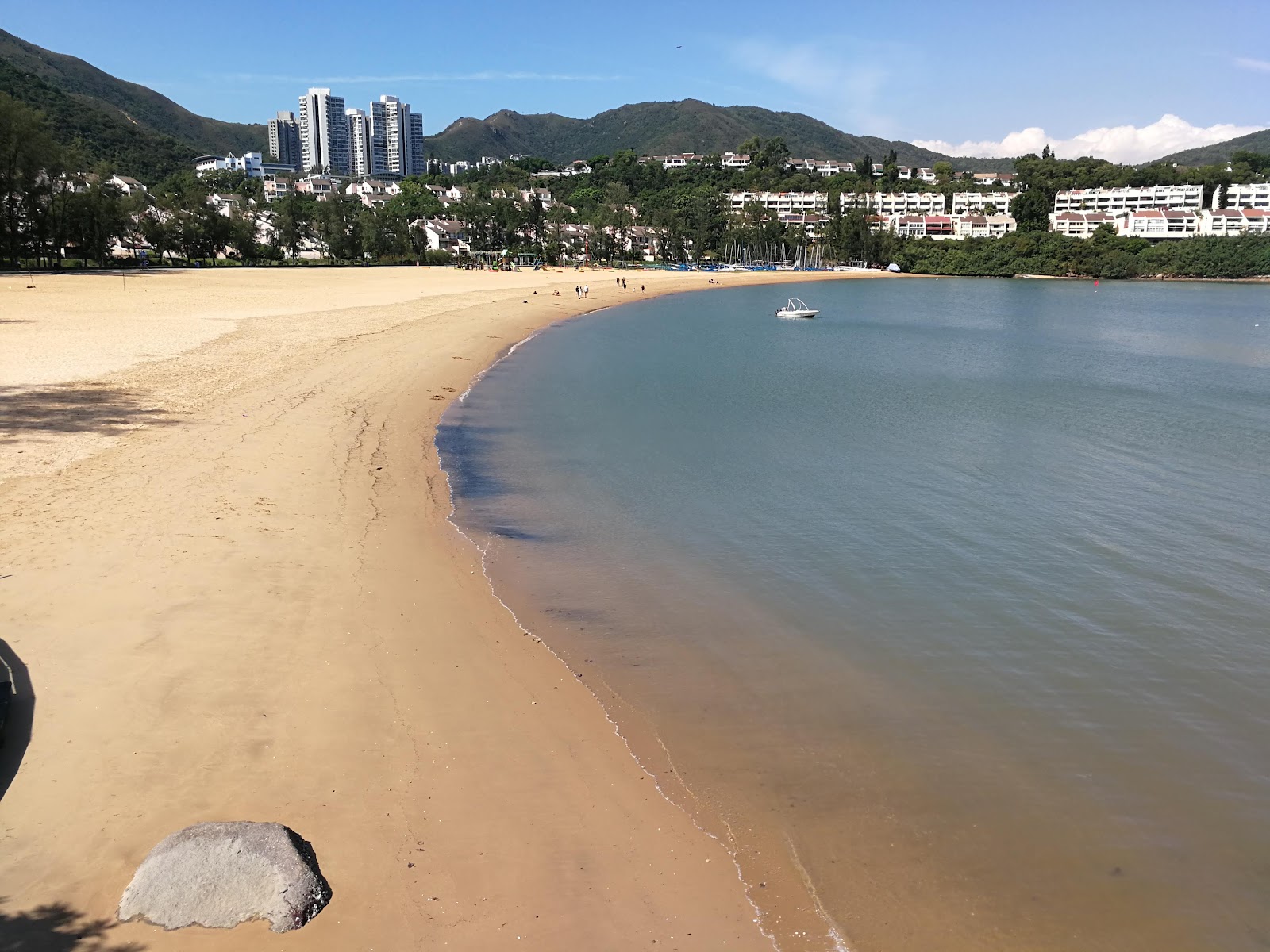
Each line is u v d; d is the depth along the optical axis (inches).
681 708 436.5
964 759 402.0
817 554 676.7
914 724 431.5
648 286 4653.1
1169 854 342.0
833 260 7406.5
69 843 298.4
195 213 4365.2
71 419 896.3
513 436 1063.0
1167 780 391.9
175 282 3152.1
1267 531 761.6
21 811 311.7
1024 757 406.0
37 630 438.6
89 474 711.7
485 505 771.4
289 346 1553.9
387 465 860.6
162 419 925.2
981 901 311.9
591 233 6594.5
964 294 4968.0
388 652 463.2
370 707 405.1
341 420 1024.2
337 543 620.1
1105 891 320.8
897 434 1165.7
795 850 333.7
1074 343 2564.0
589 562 639.8
